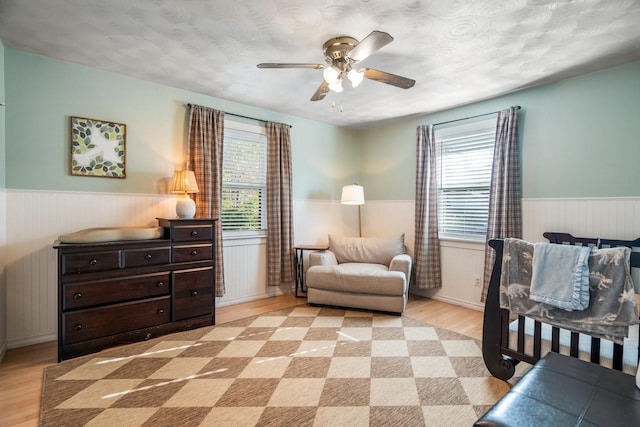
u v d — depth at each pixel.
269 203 4.05
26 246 2.64
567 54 2.54
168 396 1.93
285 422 1.70
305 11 2.00
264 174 4.14
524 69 2.83
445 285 4.00
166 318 2.83
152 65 2.83
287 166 4.17
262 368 2.28
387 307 3.41
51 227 2.75
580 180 2.93
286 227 4.15
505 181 3.29
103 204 2.99
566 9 1.94
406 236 4.48
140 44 2.46
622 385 1.33
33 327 2.68
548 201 3.13
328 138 4.78
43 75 2.69
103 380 2.10
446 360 2.40
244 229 3.97
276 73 2.98
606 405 1.20
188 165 3.38
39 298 2.71
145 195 3.21
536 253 1.81
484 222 3.70
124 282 2.61
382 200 4.80
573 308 1.64
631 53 2.51
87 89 2.89
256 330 2.98
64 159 2.80
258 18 2.08
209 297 3.09
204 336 2.83
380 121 4.58
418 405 1.85
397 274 3.41
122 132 3.07
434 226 4.04
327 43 2.37
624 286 1.54
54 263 2.76
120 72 3.00
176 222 2.89
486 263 3.48
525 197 3.29
